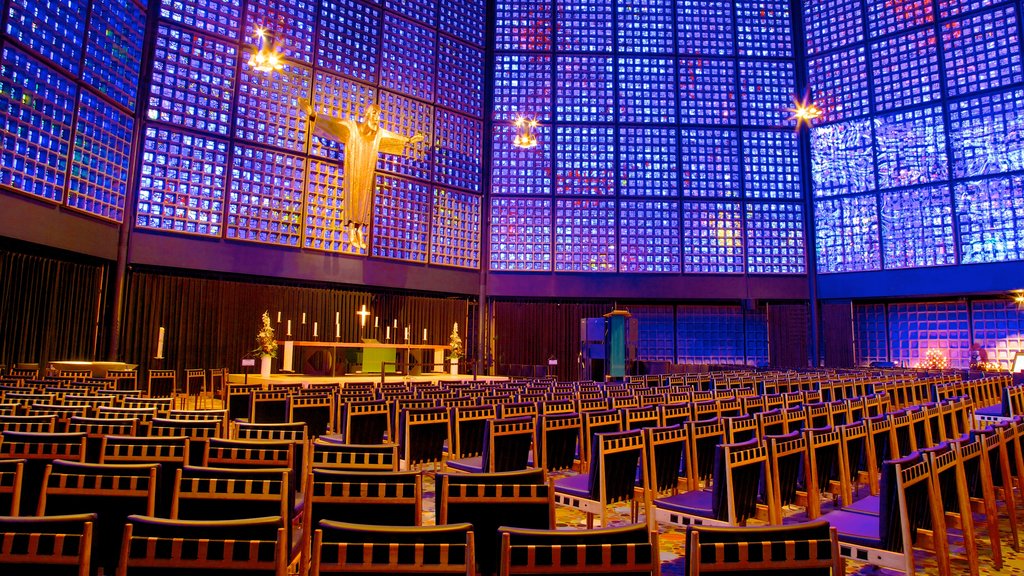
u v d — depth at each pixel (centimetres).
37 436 448
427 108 2238
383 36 2156
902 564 381
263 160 1886
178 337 1741
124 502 351
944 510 443
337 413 849
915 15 2241
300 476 492
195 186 1777
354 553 246
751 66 2441
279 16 1945
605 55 2430
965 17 2156
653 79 2431
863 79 2317
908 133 2220
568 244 2344
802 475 561
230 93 1852
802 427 708
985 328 2144
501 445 623
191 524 252
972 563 428
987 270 2038
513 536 248
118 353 1639
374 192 2084
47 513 347
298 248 1928
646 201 2372
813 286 2331
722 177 2394
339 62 2047
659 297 2322
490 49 2425
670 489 575
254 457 451
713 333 2412
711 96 2430
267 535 256
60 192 1498
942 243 2122
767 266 2353
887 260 2214
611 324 1944
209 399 1616
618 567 251
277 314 1919
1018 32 2064
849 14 2369
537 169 2372
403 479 358
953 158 2130
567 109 2406
